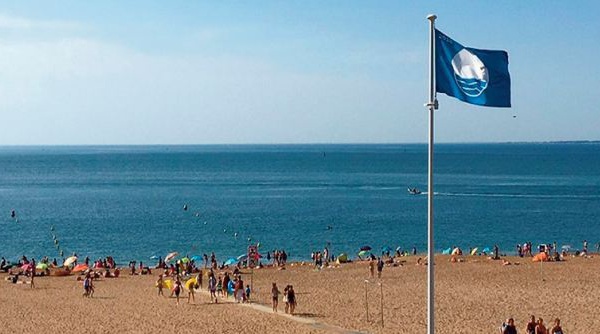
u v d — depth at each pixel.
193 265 59.66
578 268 52.56
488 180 180.50
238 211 112.12
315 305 38.03
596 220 98.69
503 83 17.61
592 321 33.09
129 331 31.94
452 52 17.81
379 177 197.25
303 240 83.62
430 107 18.00
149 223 98.31
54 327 33.03
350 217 103.81
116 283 50.06
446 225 95.06
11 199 135.75
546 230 89.75
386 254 69.94
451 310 36.00
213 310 37.00
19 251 77.25
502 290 42.16
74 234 88.69
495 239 83.50
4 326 33.41
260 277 51.66
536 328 27.97
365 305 37.75
